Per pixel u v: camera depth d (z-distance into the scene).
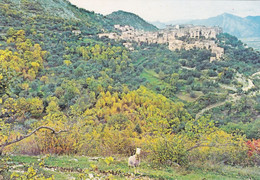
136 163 10.30
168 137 11.88
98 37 102.94
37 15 103.12
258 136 30.89
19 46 63.56
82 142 13.28
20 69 50.81
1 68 8.47
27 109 35.03
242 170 11.55
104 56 77.94
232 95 62.97
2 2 104.50
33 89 47.62
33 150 11.77
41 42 73.19
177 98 62.03
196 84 69.62
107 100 42.84
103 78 59.75
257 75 80.62
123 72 72.81
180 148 11.29
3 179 7.27
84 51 76.00
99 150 13.28
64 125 13.67
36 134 12.83
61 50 76.06
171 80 70.19
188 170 10.76
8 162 9.20
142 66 84.00
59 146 12.41
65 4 157.75
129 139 14.93
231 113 51.12
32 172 5.83
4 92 8.67
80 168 9.48
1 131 9.44
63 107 43.03
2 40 66.69
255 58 98.25
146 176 9.30
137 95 45.44
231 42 135.25
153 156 11.52
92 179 7.44
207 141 12.02
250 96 59.09
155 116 13.16
